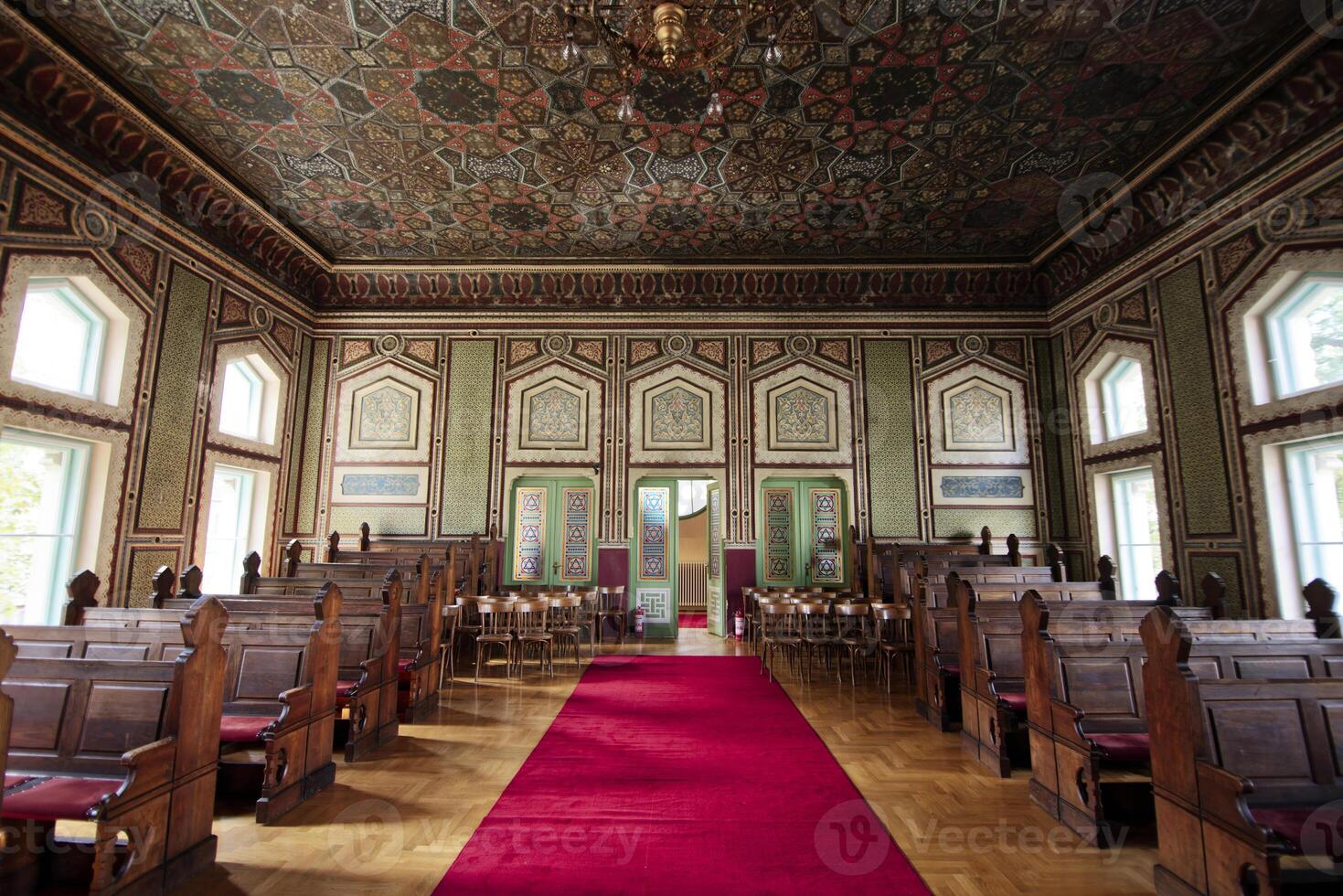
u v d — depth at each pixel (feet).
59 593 19.93
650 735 16.16
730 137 21.57
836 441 32.24
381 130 21.30
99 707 9.66
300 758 12.10
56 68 17.85
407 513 31.89
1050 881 9.58
